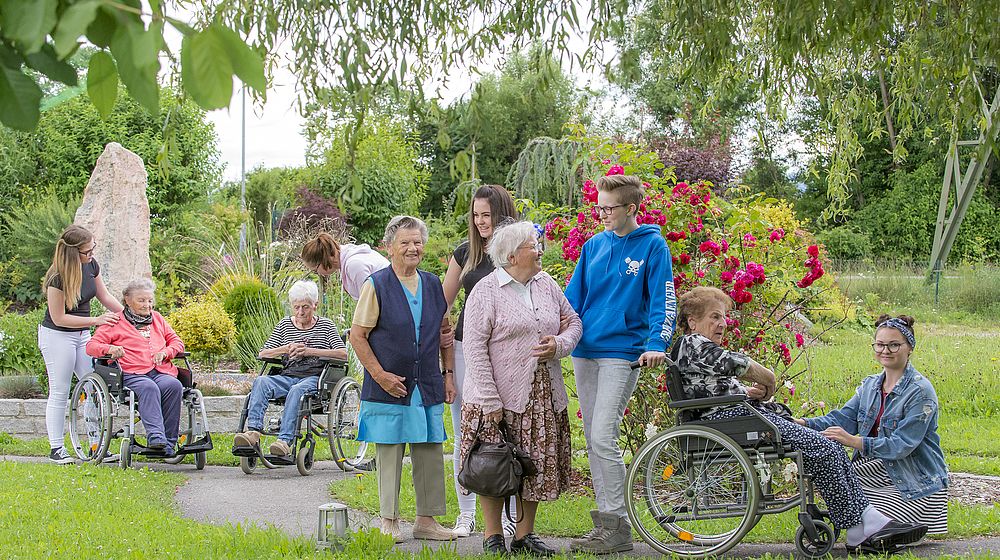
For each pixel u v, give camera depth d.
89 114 20.17
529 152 15.48
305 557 4.45
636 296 4.84
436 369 5.09
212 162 21.81
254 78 1.46
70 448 8.34
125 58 1.43
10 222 17.78
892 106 5.90
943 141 13.49
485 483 4.41
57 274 7.55
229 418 9.31
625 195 4.86
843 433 4.89
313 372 7.71
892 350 4.90
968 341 14.72
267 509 6.05
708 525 5.10
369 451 8.11
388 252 5.09
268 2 4.44
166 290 14.25
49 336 7.64
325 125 4.26
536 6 4.44
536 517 5.53
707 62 4.76
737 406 4.70
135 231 11.63
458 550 4.85
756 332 6.31
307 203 23.92
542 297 4.70
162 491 6.48
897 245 27.45
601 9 4.34
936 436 4.95
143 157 19.72
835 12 4.09
